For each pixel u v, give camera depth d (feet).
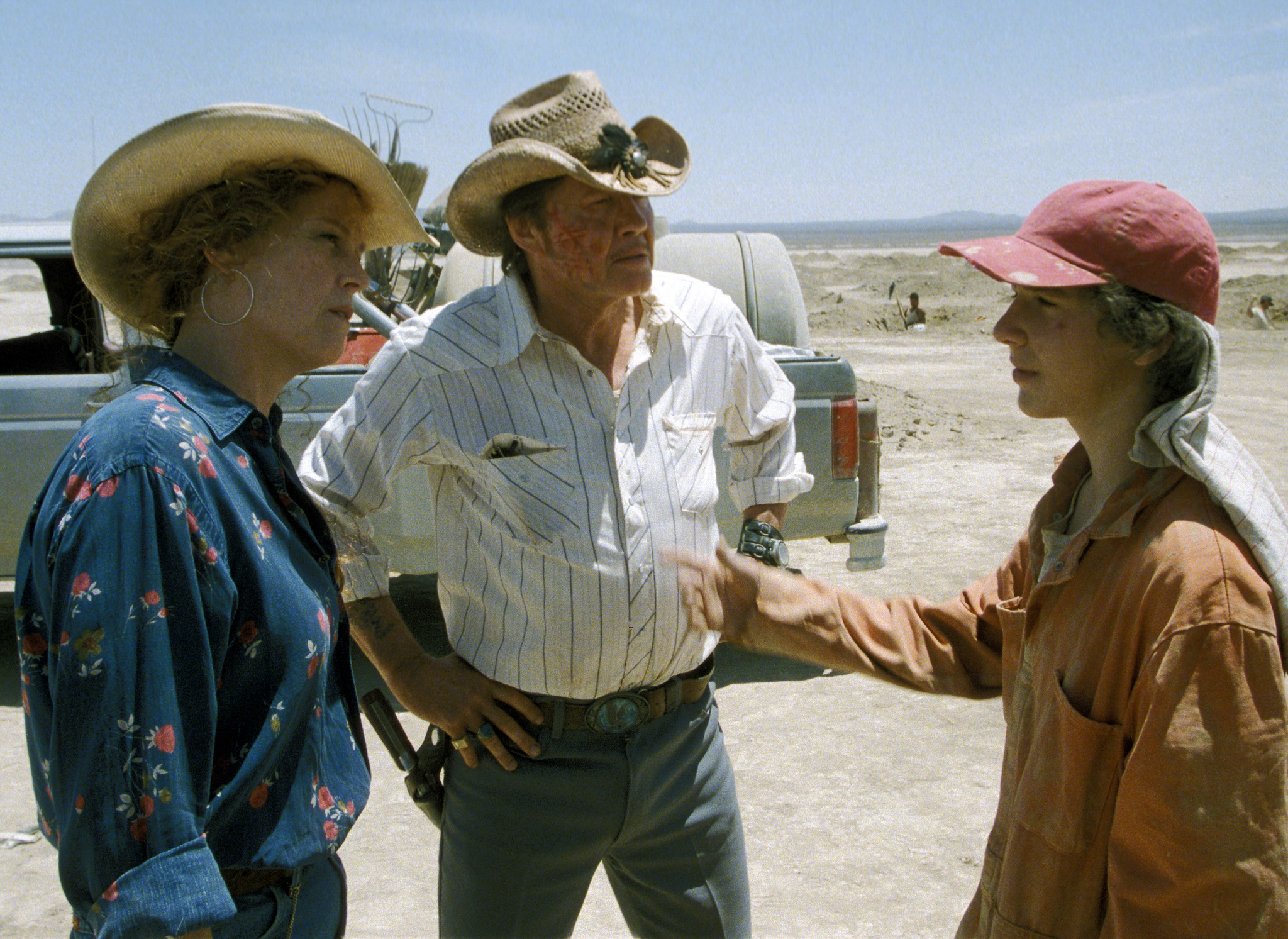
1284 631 4.30
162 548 4.19
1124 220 4.67
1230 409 39.11
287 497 4.90
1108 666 4.55
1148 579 4.40
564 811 6.80
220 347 4.91
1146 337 4.59
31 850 10.95
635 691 6.80
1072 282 4.61
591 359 6.82
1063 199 4.95
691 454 6.91
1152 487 4.62
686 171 6.79
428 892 10.21
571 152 6.30
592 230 6.38
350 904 9.98
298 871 4.90
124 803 4.02
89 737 4.00
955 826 11.09
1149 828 4.27
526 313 6.55
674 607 6.66
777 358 14.34
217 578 4.33
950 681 6.09
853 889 9.94
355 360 15.46
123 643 4.03
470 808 6.91
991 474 28.99
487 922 6.93
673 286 7.19
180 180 4.72
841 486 14.23
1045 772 4.79
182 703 4.17
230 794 4.43
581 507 6.50
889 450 32.76
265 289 4.86
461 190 6.63
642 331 6.78
